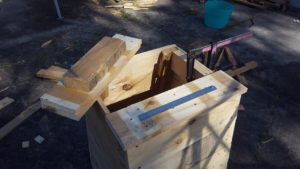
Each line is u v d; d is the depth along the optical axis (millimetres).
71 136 2791
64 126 2898
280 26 5102
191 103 1380
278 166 2500
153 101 1396
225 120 1558
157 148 1345
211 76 1564
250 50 4301
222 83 1508
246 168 2477
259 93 3393
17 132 2816
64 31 4773
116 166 1615
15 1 5926
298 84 3576
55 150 2645
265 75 3723
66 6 5668
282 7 5672
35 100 3246
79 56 4102
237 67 3848
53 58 4051
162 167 1481
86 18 5230
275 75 3734
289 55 4207
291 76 3727
